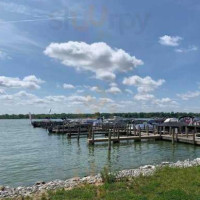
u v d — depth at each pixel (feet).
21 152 106.93
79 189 36.83
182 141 125.39
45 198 33.76
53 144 134.21
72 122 235.40
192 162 62.34
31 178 62.28
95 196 33.58
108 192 34.58
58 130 199.82
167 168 49.01
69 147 121.80
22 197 35.40
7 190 43.19
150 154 98.68
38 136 183.11
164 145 122.83
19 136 184.34
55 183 46.29
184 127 159.12
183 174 43.14
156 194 33.40
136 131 170.50
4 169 72.69
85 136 174.09
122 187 36.86
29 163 81.92
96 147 119.85
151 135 141.90
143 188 35.78
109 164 79.05
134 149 112.57
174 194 32.58
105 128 183.52
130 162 82.33
